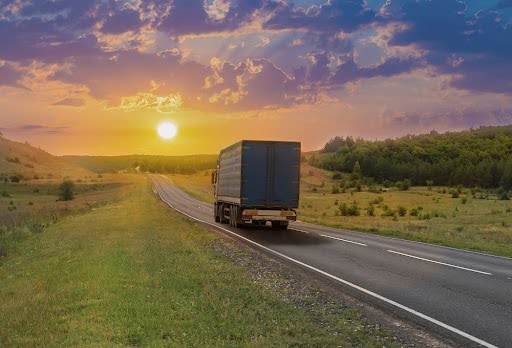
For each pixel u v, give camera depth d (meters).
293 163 25.25
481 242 22.44
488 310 8.55
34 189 137.38
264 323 7.49
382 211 91.00
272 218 25.23
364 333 7.16
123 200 67.38
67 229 26.80
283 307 8.51
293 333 7.00
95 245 17.34
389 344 6.63
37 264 15.23
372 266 13.52
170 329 6.88
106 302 8.32
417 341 6.80
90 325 7.01
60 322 7.40
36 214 49.19
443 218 67.44
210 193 115.31
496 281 11.31
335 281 11.23
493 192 162.88
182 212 45.00
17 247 21.84
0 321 8.17
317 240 20.67
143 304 8.18
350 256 15.59
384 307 8.76
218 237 21.14
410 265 13.73
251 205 25.02
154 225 26.58
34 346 6.40
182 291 9.45
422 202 120.50
